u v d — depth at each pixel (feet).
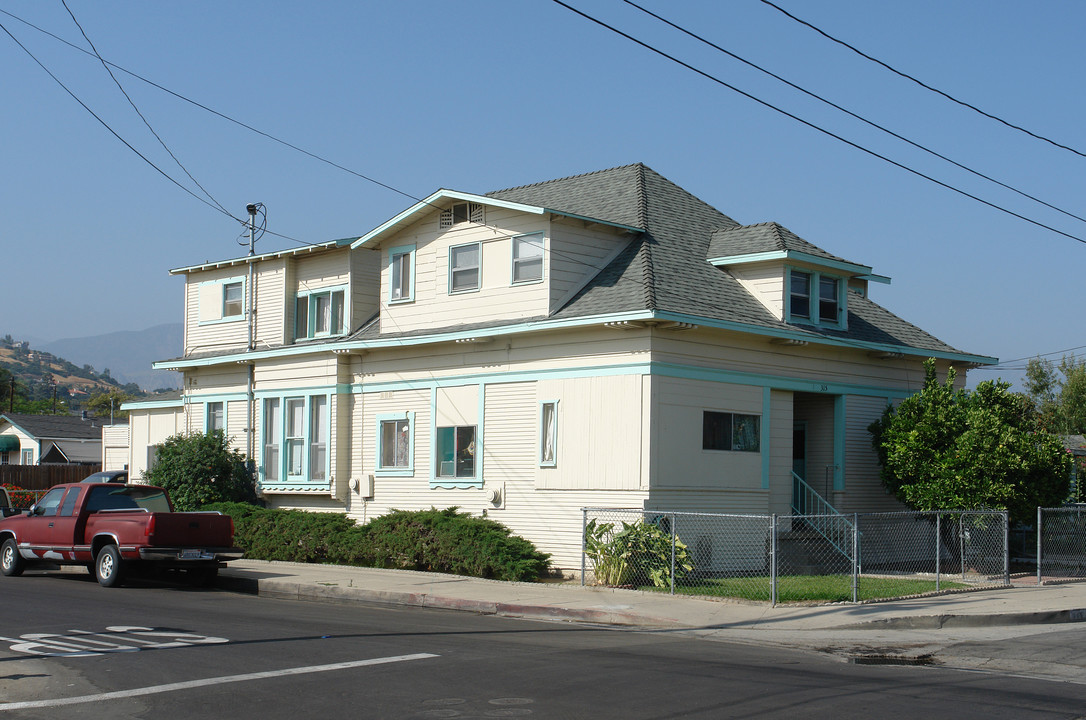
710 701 30.07
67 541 66.39
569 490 68.64
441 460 78.02
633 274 70.44
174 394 113.19
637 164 87.45
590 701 29.96
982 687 33.45
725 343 69.82
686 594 56.59
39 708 29.45
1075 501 91.04
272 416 92.63
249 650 38.83
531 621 50.19
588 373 68.39
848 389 78.48
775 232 75.05
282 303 95.14
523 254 73.51
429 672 34.45
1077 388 156.35
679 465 66.18
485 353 75.41
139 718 28.27
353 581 63.26
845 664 38.14
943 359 85.92
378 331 85.71
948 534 71.46
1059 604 53.88
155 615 49.24
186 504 88.12
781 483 73.61
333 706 29.40
